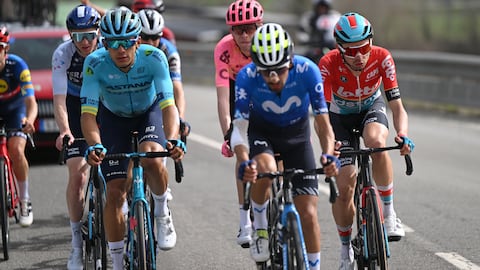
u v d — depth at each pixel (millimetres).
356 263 13539
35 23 29906
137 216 11664
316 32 34188
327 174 11047
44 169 23609
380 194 13148
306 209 11594
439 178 21344
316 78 11516
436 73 35750
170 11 94062
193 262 14547
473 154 24781
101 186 13172
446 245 15312
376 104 13727
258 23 13727
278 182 12562
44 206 19109
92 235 13312
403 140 12031
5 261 14812
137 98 12734
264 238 11875
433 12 64062
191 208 18562
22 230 17031
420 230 16391
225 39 14508
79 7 13945
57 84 14305
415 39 64062
